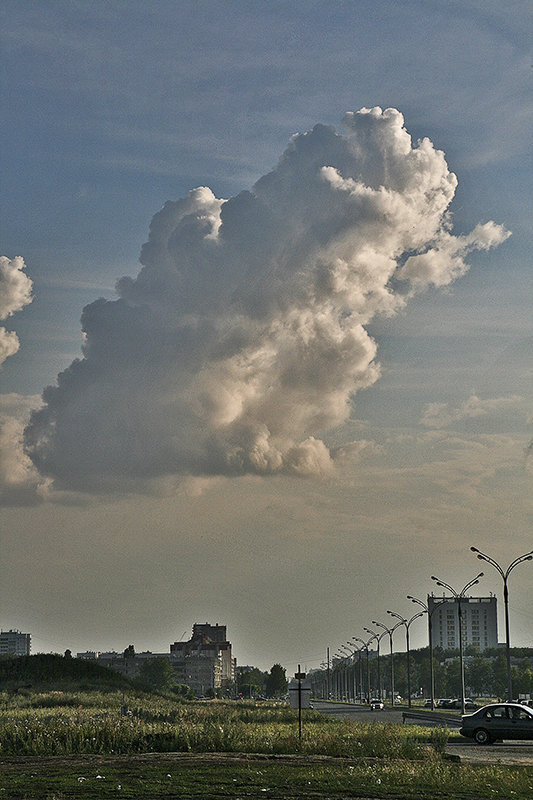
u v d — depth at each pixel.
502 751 41.03
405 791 23.52
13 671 116.25
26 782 23.12
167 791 21.69
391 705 149.38
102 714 60.19
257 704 122.06
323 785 24.02
